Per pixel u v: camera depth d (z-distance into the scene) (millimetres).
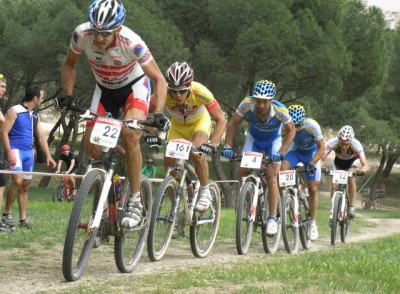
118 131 4387
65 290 3955
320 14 21547
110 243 6625
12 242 6340
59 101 4500
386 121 29969
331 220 9125
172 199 5770
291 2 20484
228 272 4754
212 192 6457
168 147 5766
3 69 22641
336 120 27125
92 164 4457
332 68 19453
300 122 8422
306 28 19578
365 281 4527
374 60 23203
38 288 4035
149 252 5512
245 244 6883
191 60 21047
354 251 6723
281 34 19188
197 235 6266
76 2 22141
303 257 6090
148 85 4961
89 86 19969
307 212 8492
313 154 8812
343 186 9547
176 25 21141
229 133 7473
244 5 19469
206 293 3916
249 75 21000
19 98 28641
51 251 5938
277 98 24000
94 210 4418
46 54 21344
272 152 7535
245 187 6812
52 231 7531
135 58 4621
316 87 20312
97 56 4629
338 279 4484
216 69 20953
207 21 20984
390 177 45594
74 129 26750
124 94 4852
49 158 8023
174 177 5844
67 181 16344
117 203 4703
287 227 7707
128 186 4801
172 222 5797
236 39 19406
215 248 7242
